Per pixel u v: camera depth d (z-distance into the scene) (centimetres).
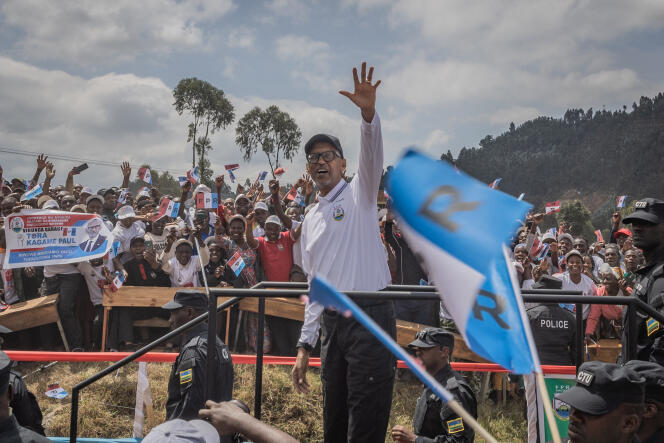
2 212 863
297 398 696
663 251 374
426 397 419
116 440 525
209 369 297
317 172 317
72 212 802
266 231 791
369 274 310
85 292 800
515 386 749
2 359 261
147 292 775
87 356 568
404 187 134
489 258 133
